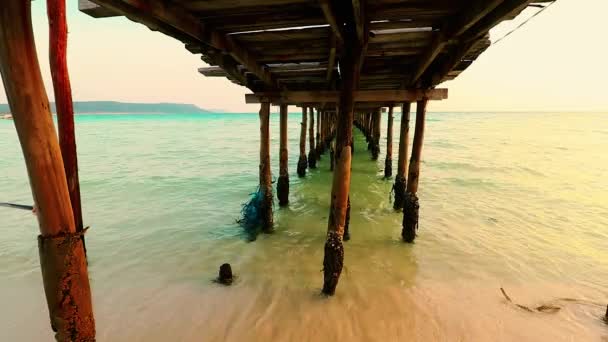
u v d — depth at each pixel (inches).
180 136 1473.9
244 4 118.0
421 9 125.6
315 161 644.7
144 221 309.0
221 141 1223.5
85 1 112.3
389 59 202.4
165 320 162.6
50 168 67.7
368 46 173.9
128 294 184.7
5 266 218.8
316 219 312.2
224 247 248.1
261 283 195.5
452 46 166.9
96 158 750.5
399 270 211.6
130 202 376.5
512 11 97.1
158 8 106.0
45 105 64.8
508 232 282.8
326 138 903.7
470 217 324.2
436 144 1114.1
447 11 127.5
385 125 2395.4
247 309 170.4
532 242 261.3
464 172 582.2
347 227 258.5
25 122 63.1
